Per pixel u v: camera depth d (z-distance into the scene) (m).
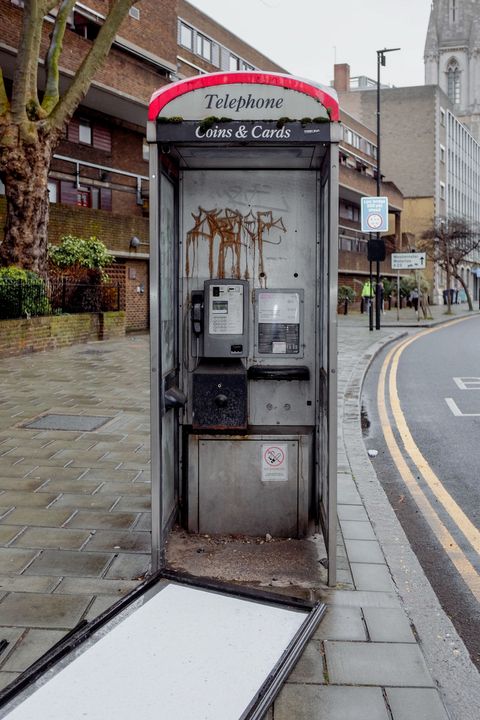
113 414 8.66
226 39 35.91
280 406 4.69
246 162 4.42
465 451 7.46
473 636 3.52
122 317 20.47
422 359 16.00
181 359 4.68
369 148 57.06
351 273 46.81
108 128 25.50
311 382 4.66
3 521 4.81
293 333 4.64
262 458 4.46
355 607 3.58
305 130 3.70
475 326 28.69
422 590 3.88
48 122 15.68
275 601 3.59
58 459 6.48
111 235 22.86
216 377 4.39
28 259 15.88
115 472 6.06
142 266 25.11
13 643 3.21
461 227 45.34
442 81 110.19
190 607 3.54
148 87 23.88
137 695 2.84
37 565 4.08
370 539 4.57
